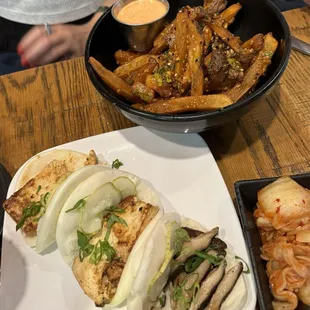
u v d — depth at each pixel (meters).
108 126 0.31
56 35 0.47
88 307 0.23
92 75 0.27
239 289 0.21
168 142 0.28
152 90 0.28
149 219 0.23
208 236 0.22
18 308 0.23
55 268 0.24
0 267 0.25
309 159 0.27
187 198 0.26
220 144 0.29
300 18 0.36
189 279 0.21
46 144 0.31
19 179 0.28
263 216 0.23
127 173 0.26
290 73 0.32
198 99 0.25
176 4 0.33
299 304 0.22
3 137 0.32
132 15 0.32
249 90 0.26
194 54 0.27
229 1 0.32
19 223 0.25
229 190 0.27
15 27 0.49
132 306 0.20
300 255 0.22
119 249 0.22
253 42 0.28
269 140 0.29
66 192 0.24
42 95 0.34
